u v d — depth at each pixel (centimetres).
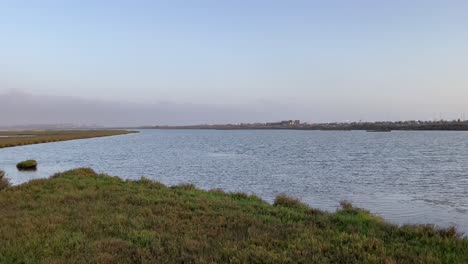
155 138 16550
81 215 1444
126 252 1003
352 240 1094
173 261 923
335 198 2583
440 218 1970
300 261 920
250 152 7494
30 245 1048
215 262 899
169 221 1354
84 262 912
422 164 5050
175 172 4275
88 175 2842
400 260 932
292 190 2941
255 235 1154
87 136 16625
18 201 1777
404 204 2367
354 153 7112
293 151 7731
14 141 10781
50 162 5588
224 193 2228
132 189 2181
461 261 938
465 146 9350
